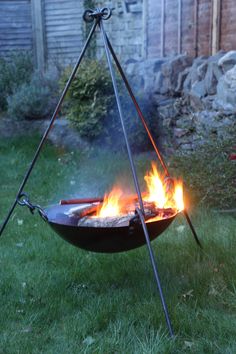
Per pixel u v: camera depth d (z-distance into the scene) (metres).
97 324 2.46
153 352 2.17
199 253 3.24
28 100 7.81
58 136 7.34
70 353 2.24
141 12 8.63
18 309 2.68
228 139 4.14
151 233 2.60
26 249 3.53
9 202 4.81
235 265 2.99
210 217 3.93
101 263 3.21
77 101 6.66
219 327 2.37
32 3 10.45
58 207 3.11
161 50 7.96
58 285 2.93
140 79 7.25
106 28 9.55
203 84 5.73
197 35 7.12
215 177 4.05
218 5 6.58
